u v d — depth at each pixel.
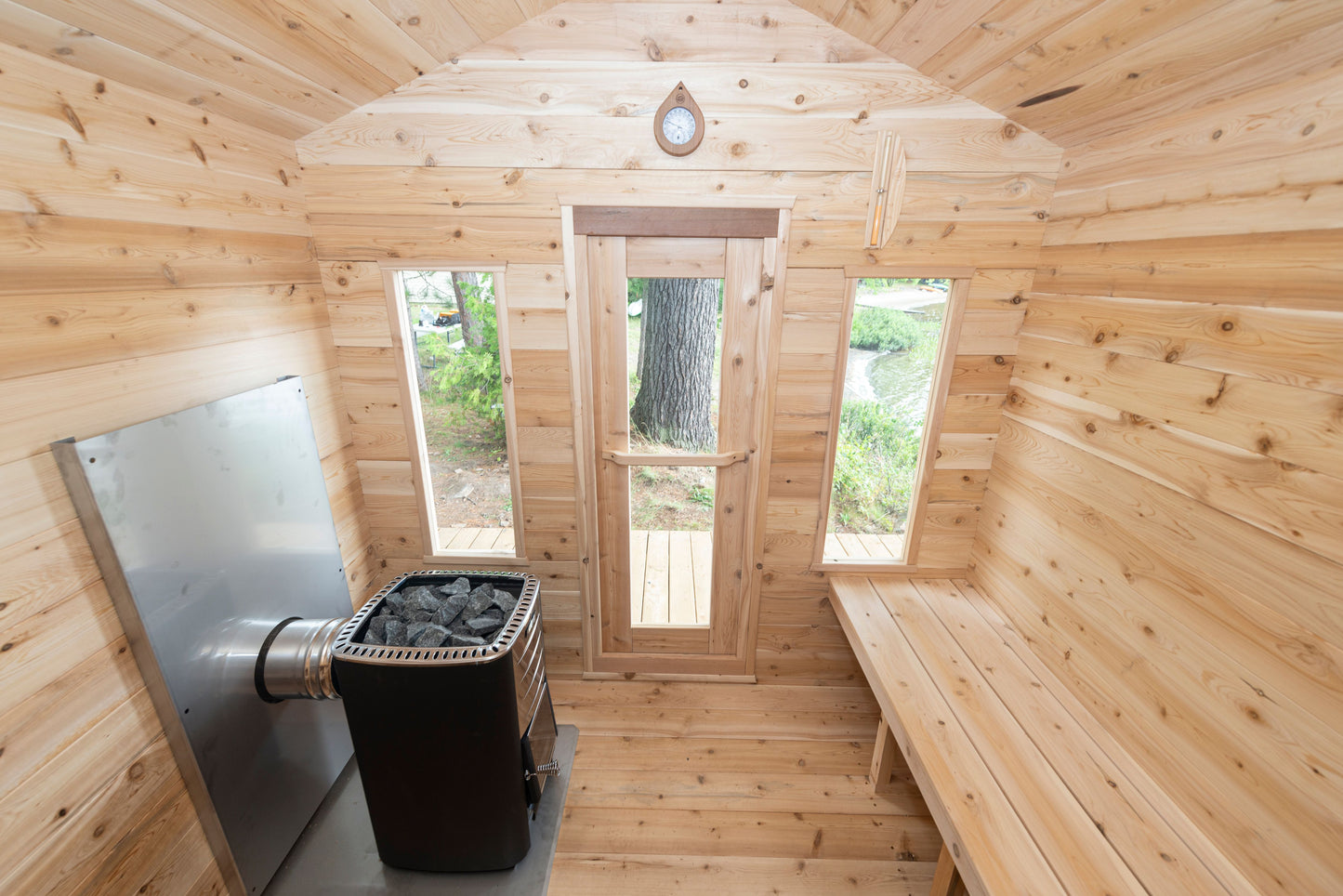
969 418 1.97
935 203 1.72
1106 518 1.47
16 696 0.93
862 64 1.60
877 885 1.59
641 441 2.05
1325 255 0.95
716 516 2.14
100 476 1.04
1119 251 1.43
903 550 2.20
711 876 1.61
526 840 1.56
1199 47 1.06
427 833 1.49
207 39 1.12
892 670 1.66
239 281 1.46
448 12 1.37
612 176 1.71
